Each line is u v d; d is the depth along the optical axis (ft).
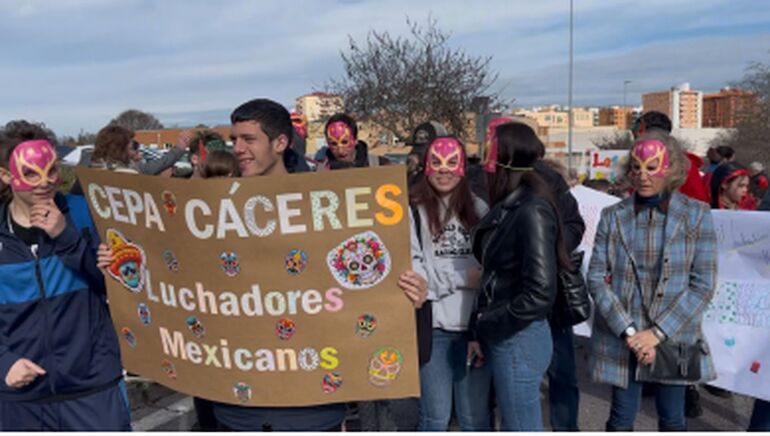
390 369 7.56
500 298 9.16
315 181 7.07
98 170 7.84
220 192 7.13
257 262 7.30
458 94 64.08
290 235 7.22
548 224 8.78
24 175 7.57
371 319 7.46
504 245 9.05
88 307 8.46
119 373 8.84
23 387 8.25
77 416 8.48
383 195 7.14
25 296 8.12
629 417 10.36
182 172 20.22
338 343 7.50
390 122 65.92
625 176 10.77
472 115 64.85
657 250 9.94
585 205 16.83
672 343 9.77
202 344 7.75
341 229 7.22
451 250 10.34
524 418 9.23
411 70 64.49
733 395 15.89
